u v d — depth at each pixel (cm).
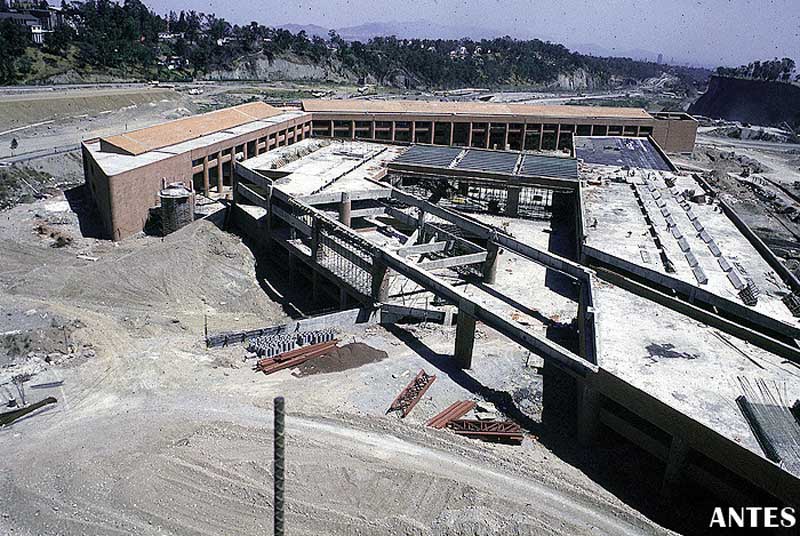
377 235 7831
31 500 3341
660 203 7769
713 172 12825
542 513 3388
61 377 4462
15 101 12281
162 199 7412
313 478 3547
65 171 9688
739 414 3725
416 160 9738
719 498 3619
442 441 3953
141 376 4522
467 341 4891
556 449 4128
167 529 3203
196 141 9069
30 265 6506
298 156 9600
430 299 6234
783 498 3195
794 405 3769
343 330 5500
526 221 9006
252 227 7900
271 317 6269
